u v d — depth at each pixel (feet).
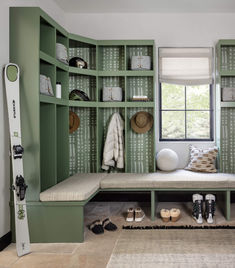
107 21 18.08
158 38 17.97
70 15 18.13
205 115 18.29
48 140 13.51
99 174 16.44
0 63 11.17
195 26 17.89
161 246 11.23
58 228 11.80
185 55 17.85
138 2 16.47
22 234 10.73
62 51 14.49
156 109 18.06
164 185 14.40
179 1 16.26
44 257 10.42
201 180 14.42
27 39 11.78
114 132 17.19
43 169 13.57
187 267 9.50
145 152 17.80
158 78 17.95
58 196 11.74
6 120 11.62
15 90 11.21
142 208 16.60
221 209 15.66
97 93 16.92
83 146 17.75
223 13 17.78
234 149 17.56
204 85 18.25
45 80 12.80
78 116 17.75
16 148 10.86
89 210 16.30
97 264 9.77
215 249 10.87
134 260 10.03
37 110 11.78
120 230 13.09
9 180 11.86
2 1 11.27
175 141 18.20
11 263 9.96
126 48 17.11
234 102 16.90
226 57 17.63
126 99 16.97
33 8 11.75
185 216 15.06
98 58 17.13
